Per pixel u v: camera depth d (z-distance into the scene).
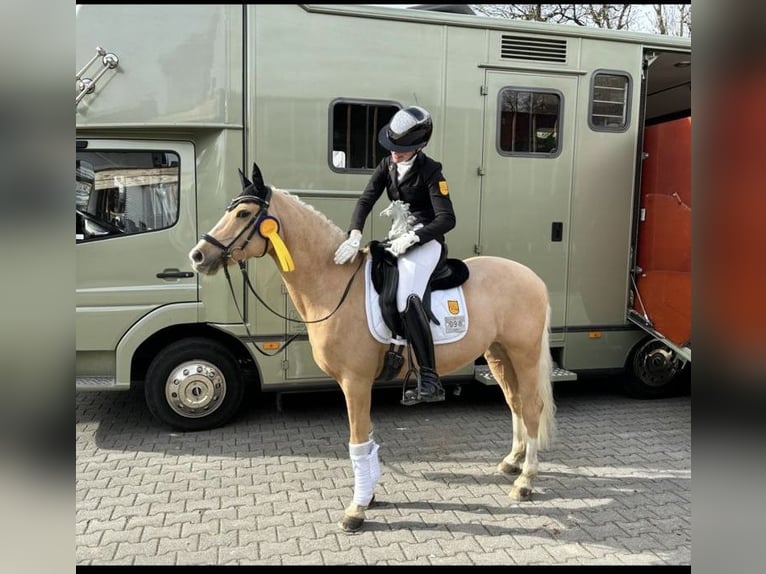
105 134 4.23
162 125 4.22
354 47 4.49
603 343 5.25
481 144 4.80
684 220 4.85
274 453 4.23
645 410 5.33
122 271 4.30
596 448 4.42
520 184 4.91
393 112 4.61
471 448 4.38
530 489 3.56
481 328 3.38
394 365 3.22
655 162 5.10
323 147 4.48
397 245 3.13
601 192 5.10
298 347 4.55
